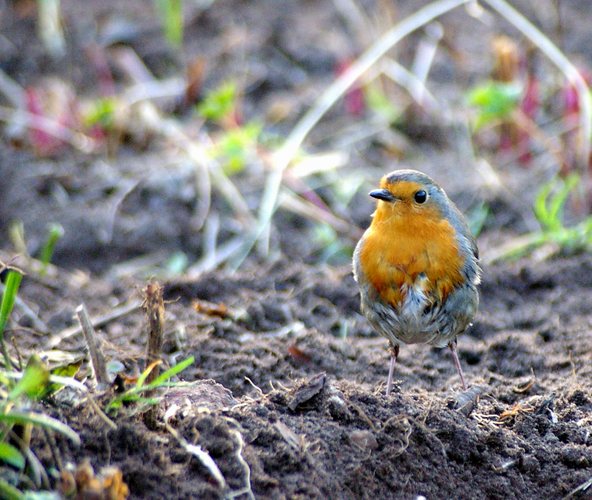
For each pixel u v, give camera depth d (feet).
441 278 25.49
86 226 40.14
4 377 19.72
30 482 18.63
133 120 45.44
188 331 29.63
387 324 26.05
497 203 41.32
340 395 23.16
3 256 37.45
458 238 25.82
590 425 24.90
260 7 54.75
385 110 46.39
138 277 36.91
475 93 41.50
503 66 43.96
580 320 32.76
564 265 36.19
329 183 42.34
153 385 20.52
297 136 42.01
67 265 38.88
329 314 33.19
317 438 21.83
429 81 49.73
